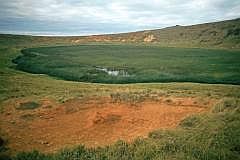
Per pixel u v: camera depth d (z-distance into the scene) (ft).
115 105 57.77
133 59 202.69
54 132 46.96
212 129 39.50
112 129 46.09
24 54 232.12
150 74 141.49
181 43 353.72
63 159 34.06
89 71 150.41
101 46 332.80
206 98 64.08
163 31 443.32
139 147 34.99
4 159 37.50
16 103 65.16
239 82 119.03
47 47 319.06
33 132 47.57
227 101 54.90
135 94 67.26
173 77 133.28
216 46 305.32
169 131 40.45
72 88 95.66
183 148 33.63
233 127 39.37
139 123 48.03
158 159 30.71
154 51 265.34
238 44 300.20
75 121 50.85
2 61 185.78
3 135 47.03
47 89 90.63
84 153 35.12
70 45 354.95
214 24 402.52
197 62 181.78
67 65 172.14
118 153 34.01
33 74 142.41
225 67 157.17
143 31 467.52
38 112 57.31
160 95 67.41
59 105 60.49
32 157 35.70
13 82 106.32
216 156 31.27
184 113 52.47
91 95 67.21
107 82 127.65
